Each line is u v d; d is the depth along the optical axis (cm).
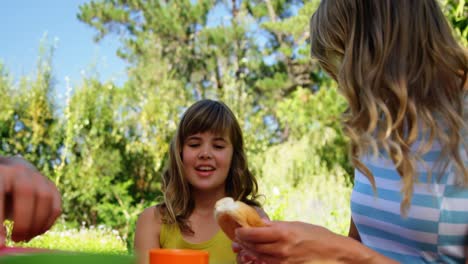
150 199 713
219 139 201
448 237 102
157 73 1046
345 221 545
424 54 102
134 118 746
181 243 192
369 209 113
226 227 80
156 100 762
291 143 769
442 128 101
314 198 605
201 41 1130
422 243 104
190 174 196
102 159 699
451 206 100
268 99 1101
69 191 659
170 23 1136
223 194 202
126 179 719
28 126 669
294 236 76
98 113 719
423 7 104
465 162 98
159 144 728
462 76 103
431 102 100
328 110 752
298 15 1067
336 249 77
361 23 107
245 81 1124
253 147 746
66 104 687
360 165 106
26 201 73
